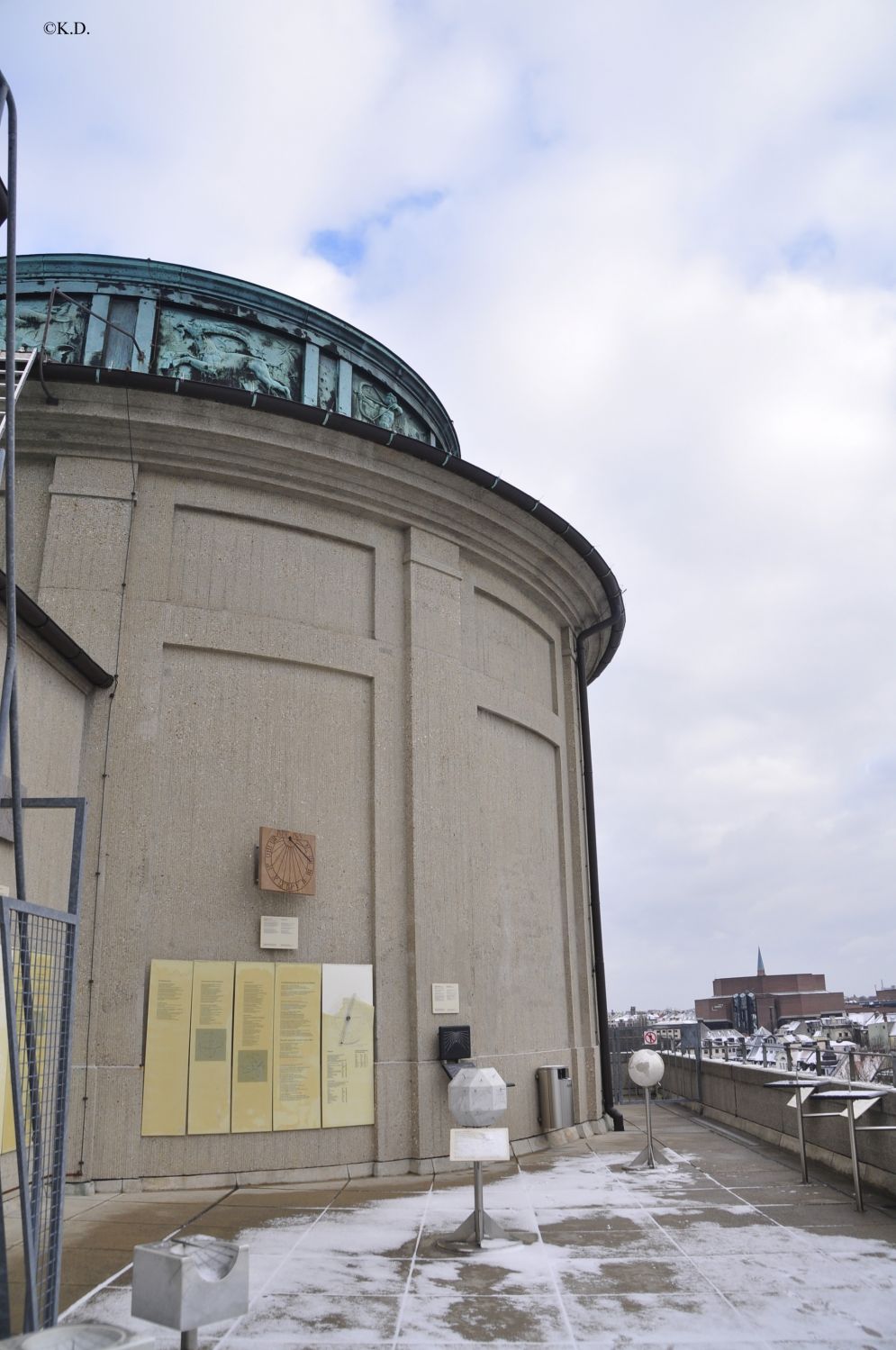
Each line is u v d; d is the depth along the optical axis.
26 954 4.94
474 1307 6.04
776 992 94.06
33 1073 4.95
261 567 12.36
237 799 11.41
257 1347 5.36
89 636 11.19
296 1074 10.84
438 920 12.27
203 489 12.24
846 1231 7.85
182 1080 10.30
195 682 11.57
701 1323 5.69
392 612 13.16
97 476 11.80
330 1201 9.36
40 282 14.23
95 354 13.85
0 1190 4.51
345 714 12.45
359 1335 5.56
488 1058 12.74
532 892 14.61
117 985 10.32
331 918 11.63
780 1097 12.99
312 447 12.45
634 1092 22.64
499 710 14.33
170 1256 3.80
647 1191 9.68
